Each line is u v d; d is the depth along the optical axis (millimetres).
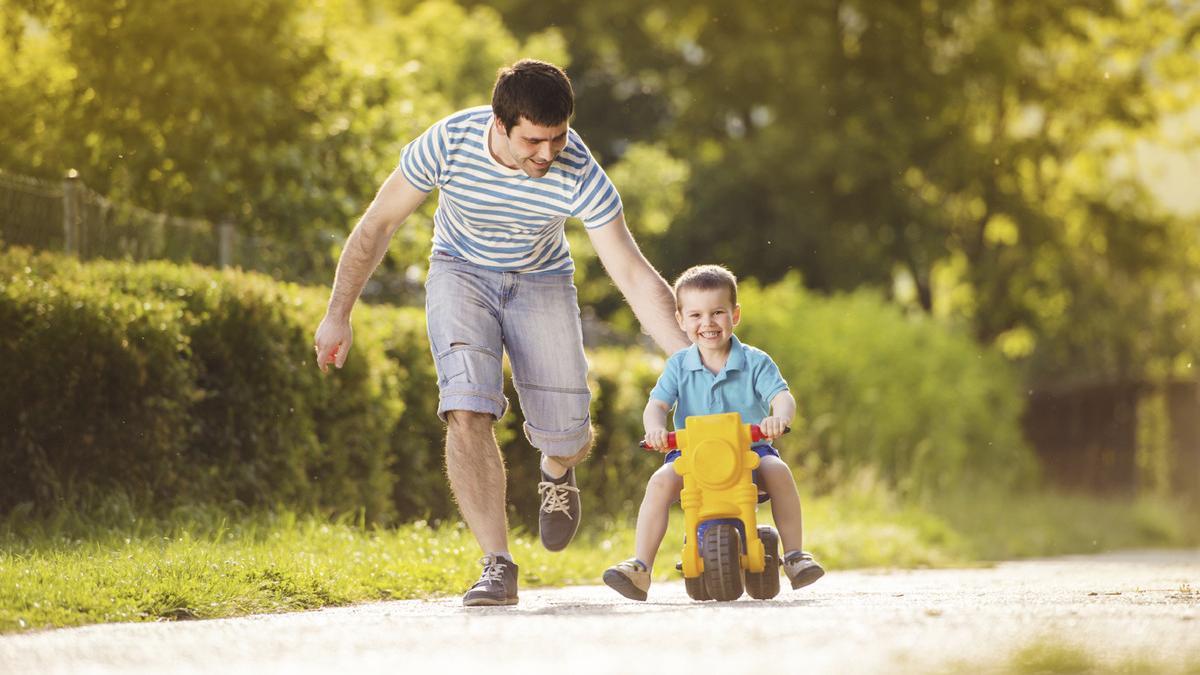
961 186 75312
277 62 36281
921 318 59250
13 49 36094
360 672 7965
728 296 14656
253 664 8445
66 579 13102
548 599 15273
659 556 26234
